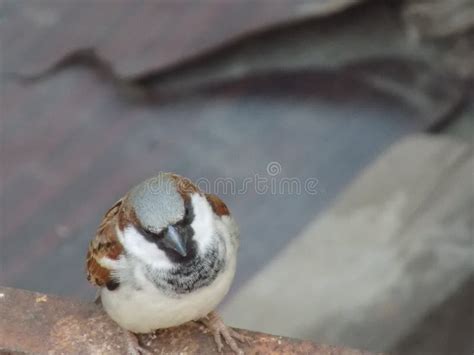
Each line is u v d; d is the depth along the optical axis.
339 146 12.63
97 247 5.83
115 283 5.68
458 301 9.06
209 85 13.65
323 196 11.99
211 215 5.79
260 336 6.06
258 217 11.86
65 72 14.43
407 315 8.88
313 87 13.48
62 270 11.49
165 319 5.76
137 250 5.64
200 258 5.65
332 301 9.07
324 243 9.75
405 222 9.71
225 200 12.12
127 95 13.82
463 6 12.27
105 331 6.08
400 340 8.80
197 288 5.66
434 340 9.00
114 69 13.65
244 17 13.56
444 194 9.91
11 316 6.13
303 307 9.08
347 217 10.02
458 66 12.60
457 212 9.64
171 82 13.68
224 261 5.74
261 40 13.42
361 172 11.70
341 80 13.44
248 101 13.46
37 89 14.21
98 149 13.11
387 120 12.91
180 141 13.03
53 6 15.41
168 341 6.10
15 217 12.28
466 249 9.25
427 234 9.48
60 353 5.94
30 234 12.04
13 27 15.19
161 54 13.62
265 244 11.48
